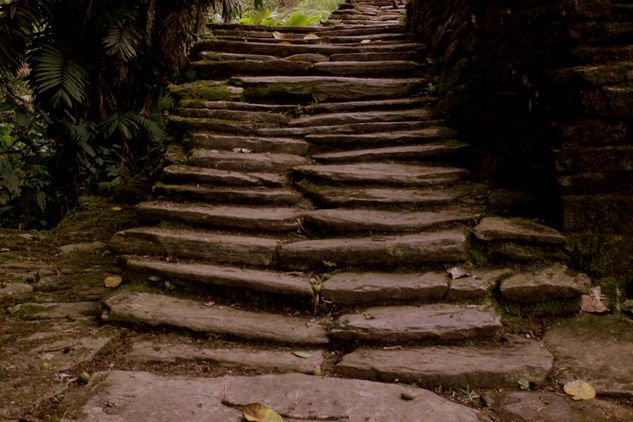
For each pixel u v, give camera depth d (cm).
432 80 519
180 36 652
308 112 493
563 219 315
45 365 246
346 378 245
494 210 354
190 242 341
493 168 386
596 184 314
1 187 561
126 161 618
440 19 533
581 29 312
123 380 234
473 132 421
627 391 228
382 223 341
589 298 298
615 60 310
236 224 359
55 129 586
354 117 468
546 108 334
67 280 349
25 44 560
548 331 280
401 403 222
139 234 354
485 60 404
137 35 566
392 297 296
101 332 281
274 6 1311
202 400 221
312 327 283
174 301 307
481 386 238
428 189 383
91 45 581
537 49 343
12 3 523
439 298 295
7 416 208
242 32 659
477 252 320
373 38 654
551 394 230
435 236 323
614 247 309
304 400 223
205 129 466
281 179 408
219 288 314
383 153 422
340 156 423
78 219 499
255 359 258
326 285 303
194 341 278
